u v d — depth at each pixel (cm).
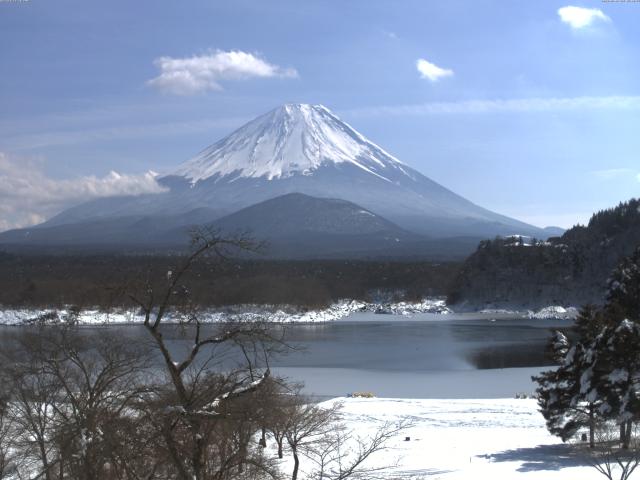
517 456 4312
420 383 8906
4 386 3250
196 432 1842
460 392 8162
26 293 16188
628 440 4419
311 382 8931
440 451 4544
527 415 6103
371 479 3288
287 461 3881
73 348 3519
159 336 1864
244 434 2116
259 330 1977
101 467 2055
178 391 1867
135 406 1998
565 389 4644
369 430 5253
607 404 4375
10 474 3116
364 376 9512
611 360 4309
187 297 1959
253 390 1898
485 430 5372
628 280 8075
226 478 1948
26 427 2975
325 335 16100
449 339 15112
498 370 10175
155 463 2041
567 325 19312
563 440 4700
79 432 2120
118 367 2961
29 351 3425
